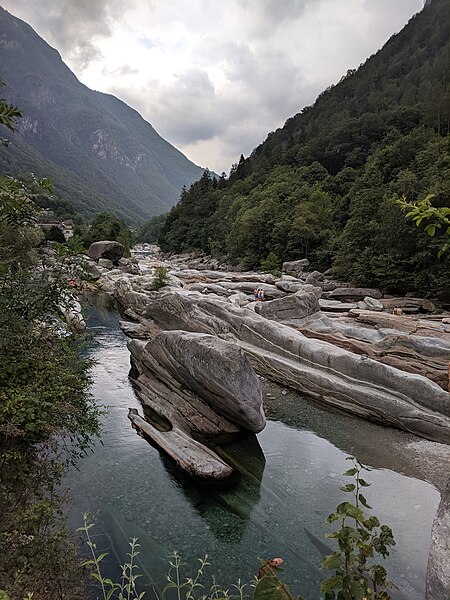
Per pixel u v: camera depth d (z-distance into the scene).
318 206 57.25
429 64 109.19
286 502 7.73
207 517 7.26
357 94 119.56
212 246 79.75
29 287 7.35
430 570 5.20
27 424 5.88
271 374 14.28
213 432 10.09
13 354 6.65
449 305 28.47
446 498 5.93
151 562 6.16
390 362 13.45
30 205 6.84
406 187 34.53
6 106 4.62
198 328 16.44
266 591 2.76
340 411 11.92
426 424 10.20
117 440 9.75
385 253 33.12
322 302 28.27
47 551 5.35
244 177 112.81
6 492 5.78
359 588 2.91
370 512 7.31
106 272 44.03
